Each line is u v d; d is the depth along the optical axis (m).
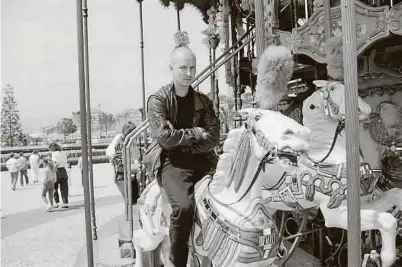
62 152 14.93
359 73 6.74
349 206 3.24
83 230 11.34
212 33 10.46
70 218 13.02
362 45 5.82
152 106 4.04
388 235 4.74
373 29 5.74
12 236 10.97
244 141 3.53
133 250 7.23
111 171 29.83
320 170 5.20
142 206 4.99
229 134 3.70
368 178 5.15
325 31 5.96
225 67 10.11
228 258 3.53
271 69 3.83
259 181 3.56
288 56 3.89
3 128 65.56
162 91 4.10
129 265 6.77
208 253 3.69
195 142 4.01
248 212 3.55
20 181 24.06
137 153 10.81
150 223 4.82
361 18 5.81
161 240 4.84
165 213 4.36
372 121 6.43
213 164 4.28
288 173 5.36
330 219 5.16
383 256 4.77
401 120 6.45
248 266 3.49
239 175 3.59
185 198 3.92
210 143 4.11
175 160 4.12
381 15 5.68
